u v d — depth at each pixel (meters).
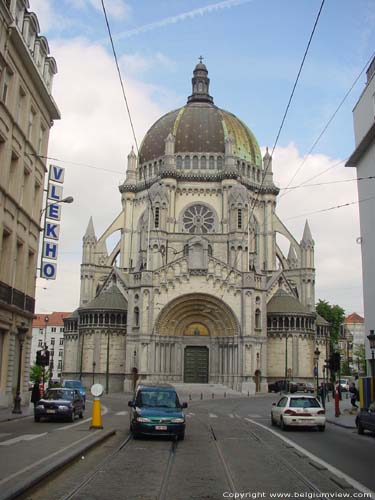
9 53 35.25
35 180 42.66
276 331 84.31
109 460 17.33
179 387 73.69
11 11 35.75
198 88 110.69
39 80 40.62
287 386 76.50
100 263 96.75
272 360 83.75
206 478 14.82
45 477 13.50
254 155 99.06
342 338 134.62
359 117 48.16
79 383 54.19
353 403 46.34
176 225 90.69
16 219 38.16
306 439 24.80
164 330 77.62
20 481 12.26
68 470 15.34
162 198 86.62
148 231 85.25
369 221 46.06
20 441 20.33
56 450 17.75
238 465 17.03
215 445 22.05
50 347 152.75
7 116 35.19
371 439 25.75
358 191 49.25
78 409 33.38
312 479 14.79
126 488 13.29
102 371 81.88
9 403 38.38
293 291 91.75
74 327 92.00
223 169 92.00
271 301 87.19
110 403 54.91
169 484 13.95
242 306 77.00
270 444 22.61
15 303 38.44
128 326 77.62
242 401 60.50
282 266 96.44
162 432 22.95
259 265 93.00
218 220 90.69
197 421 34.66
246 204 86.62
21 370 39.25
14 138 36.94
